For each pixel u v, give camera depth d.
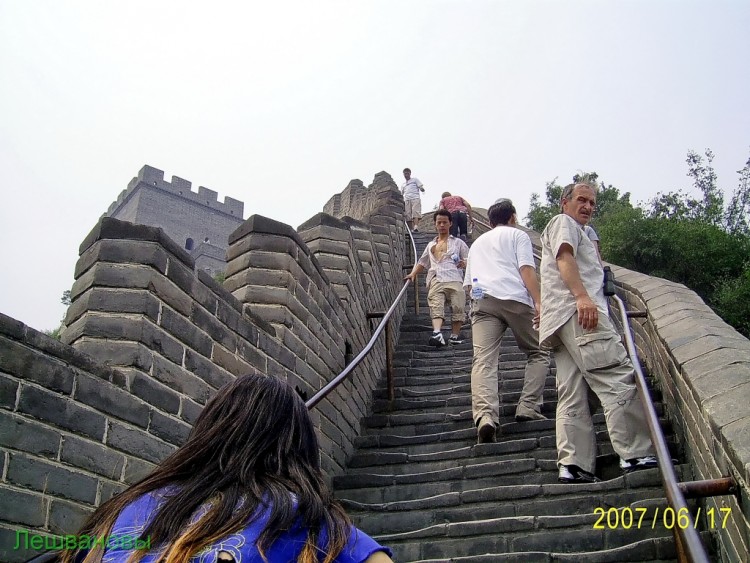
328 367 6.18
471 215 16.94
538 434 6.09
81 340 3.65
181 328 4.03
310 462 1.89
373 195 20.12
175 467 1.80
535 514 4.77
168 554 1.57
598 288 5.24
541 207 23.30
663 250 14.04
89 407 3.25
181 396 3.92
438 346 9.37
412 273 9.49
